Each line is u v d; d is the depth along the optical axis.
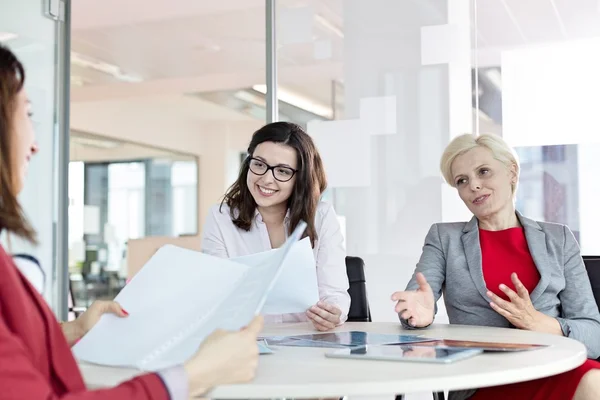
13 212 0.98
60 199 3.71
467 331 1.77
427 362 1.23
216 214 2.51
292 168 2.35
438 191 3.27
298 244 1.68
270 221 2.47
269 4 3.62
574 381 1.61
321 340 1.56
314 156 2.44
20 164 1.02
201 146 11.34
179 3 5.25
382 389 1.06
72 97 8.49
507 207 2.28
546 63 3.11
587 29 3.05
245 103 8.88
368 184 3.40
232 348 1.03
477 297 2.18
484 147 2.27
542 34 3.12
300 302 1.76
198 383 0.99
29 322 0.95
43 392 0.84
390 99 3.38
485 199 2.24
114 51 6.54
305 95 3.56
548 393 1.65
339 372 1.15
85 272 9.70
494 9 3.21
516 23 3.17
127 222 10.38
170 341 1.24
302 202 2.38
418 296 1.88
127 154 10.37
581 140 3.04
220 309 1.25
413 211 3.31
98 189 9.92
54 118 3.70
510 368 1.17
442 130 3.28
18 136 1.01
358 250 3.39
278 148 2.35
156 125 10.60
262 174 2.35
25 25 3.55
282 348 1.44
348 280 2.41
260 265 1.36
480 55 3.23
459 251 2.25
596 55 3.03
